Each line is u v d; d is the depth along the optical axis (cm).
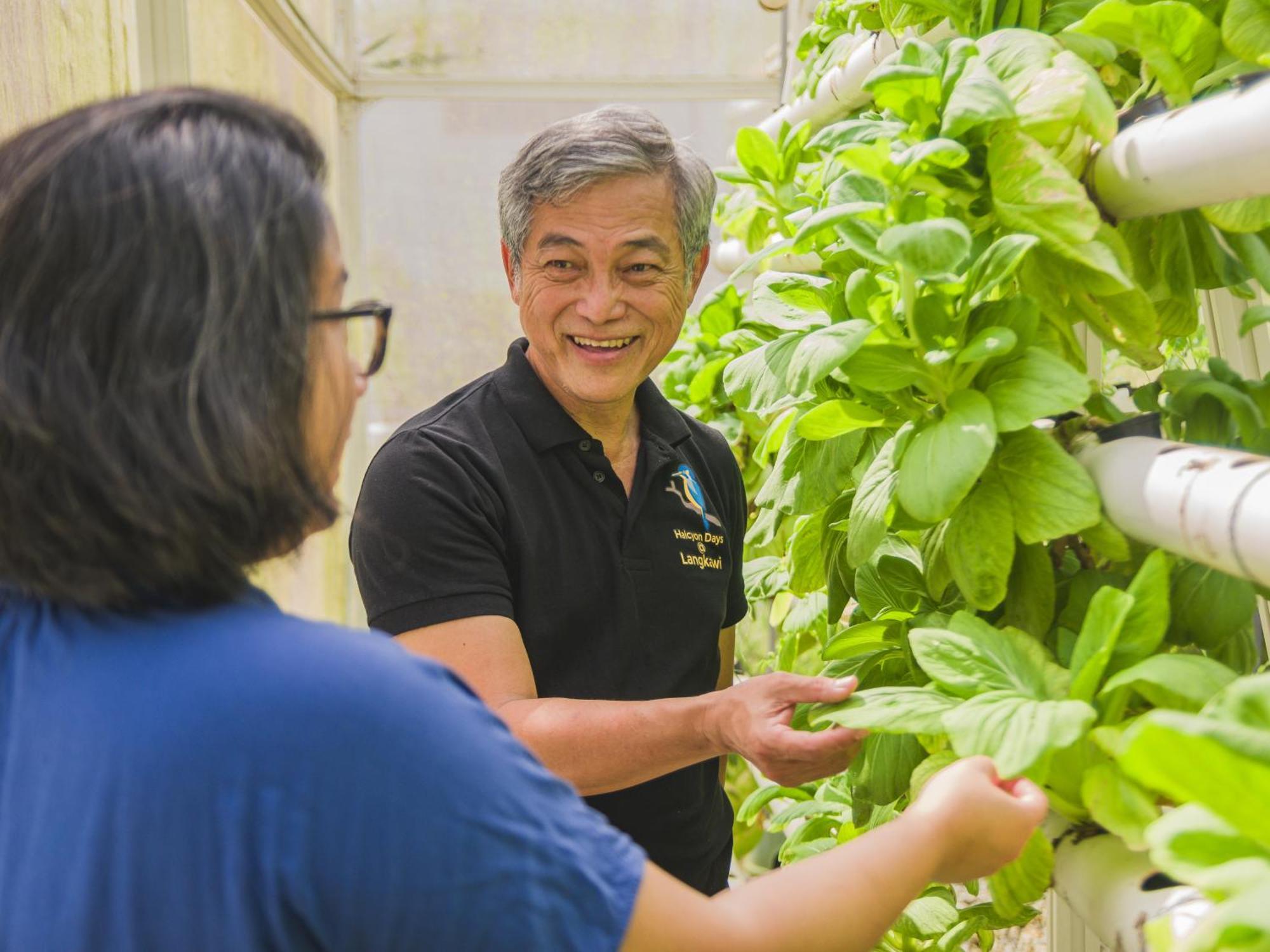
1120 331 94
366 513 132
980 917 114
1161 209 84
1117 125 88
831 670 110
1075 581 94
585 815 65
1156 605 78
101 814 58
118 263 58
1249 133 69
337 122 345
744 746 103
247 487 61
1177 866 56
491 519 132
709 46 340
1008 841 75
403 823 59
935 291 91
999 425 85
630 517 143
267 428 62
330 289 69
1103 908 74
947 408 91
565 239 130
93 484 59
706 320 207
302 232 63
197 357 58
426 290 362
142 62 221
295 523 66
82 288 57
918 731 78
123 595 62
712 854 157
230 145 62
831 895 70
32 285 58
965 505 90
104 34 180
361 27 338
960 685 80
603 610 141
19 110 146
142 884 58
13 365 58
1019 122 86
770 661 206
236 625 62
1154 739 54
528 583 136
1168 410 95
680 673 147
